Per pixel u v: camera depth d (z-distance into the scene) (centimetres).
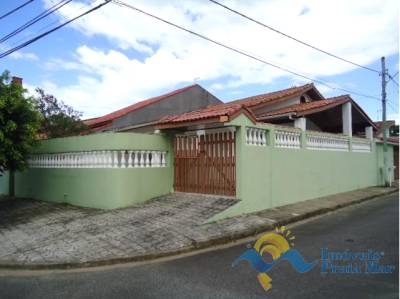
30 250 630
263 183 892
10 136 837
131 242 636
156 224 732
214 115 810
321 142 1162
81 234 700
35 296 430
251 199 852
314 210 898
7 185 1310
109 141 868
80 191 955
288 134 1000
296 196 1010
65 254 591
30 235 733
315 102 1330
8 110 802
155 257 576
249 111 842
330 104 1233
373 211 941
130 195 895
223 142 876
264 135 919
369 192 1286
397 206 1020
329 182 1177
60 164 1032
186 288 435
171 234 669
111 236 674
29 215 923
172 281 463
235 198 841
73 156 984
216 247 630
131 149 891
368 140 1469
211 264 531
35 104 895
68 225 776
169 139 994
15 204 1089
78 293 434
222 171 876
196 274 488
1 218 927
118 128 1698
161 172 974
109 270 526
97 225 751
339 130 1677
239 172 831
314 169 1102
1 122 803
